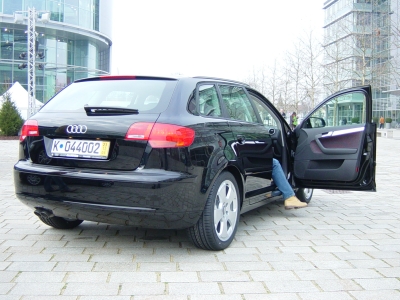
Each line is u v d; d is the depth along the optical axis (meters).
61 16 40.66
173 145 3.56
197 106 4.02
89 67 44.47
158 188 3.45
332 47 31.42
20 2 38.91
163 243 4.36
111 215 3.62
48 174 3.77
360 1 30.33
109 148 3.63
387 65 28.95
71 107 4.10
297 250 4.19
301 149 5.70
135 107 3.82
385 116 51.31
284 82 36.72
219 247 4.05
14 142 21.75
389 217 5.74
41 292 3.11
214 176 3.85
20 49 40.00
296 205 5.21
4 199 6.62
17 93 28.06
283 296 3.09
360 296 3.11
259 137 4.83
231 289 3.20
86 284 3.26
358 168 5.24
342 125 5.46
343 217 5.71
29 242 4.33
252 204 4.79
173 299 3.02
